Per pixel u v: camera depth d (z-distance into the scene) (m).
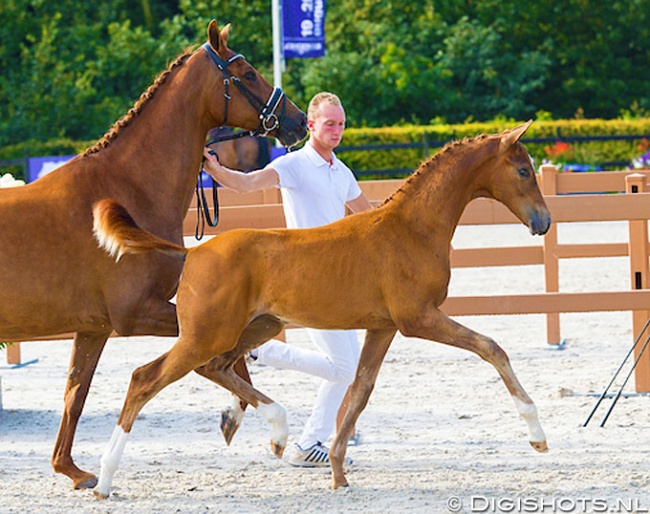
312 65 50.75
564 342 15.78
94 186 8.77
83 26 52.16
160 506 8.24
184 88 9.26
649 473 8.93
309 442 9.50
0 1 51.38
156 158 9.11
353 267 8.16
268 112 9.51
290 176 9.32
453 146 8.59
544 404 11.83
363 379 8.71
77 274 8.49
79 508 8.21
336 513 7.98
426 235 8.34
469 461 9.54
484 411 11.61
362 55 52.47
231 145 25.17
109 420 11.77
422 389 12.82
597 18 53.62
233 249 8.12
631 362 14.11
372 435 10.69
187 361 8.15
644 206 11.80
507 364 8.16
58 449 8.91
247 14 53.25
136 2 56.41
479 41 52.31
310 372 9.37
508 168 8.59
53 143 43.81
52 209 8.52
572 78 53.22
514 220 12.58
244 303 8.12
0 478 9.27
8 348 15.30
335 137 9.34
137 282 8.58
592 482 8.69
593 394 12.27
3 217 8.41
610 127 41.00
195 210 12.62
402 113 52.00
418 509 8.03
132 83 51.50
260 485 8.88
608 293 11.45
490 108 52.16
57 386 13.91
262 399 8.59
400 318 8.23
